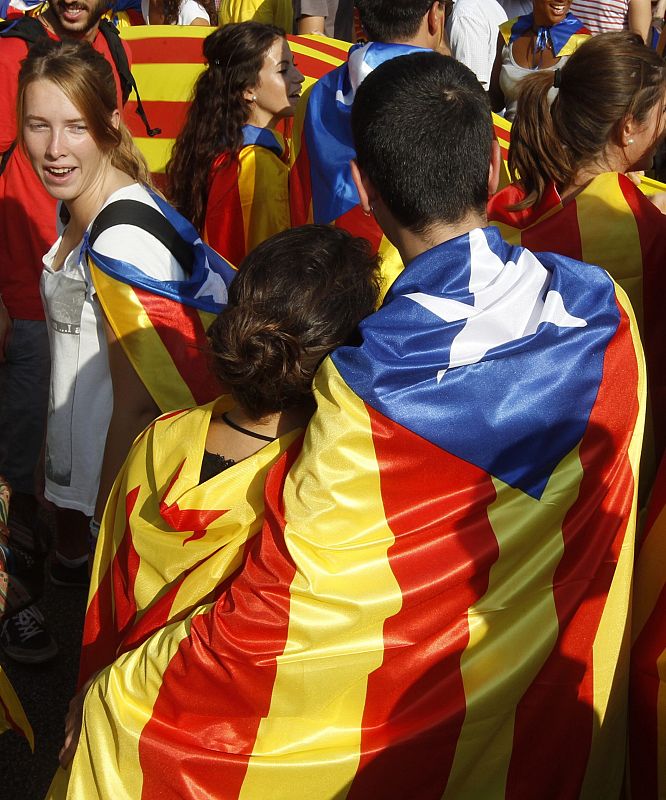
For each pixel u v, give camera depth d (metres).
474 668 1.47
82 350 2.37
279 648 1.38
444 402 1.40
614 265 2.15
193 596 1.50
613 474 1.52
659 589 1.71
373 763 1.45
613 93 2.17
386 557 1.40
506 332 1.46
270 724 1.44
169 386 2.28
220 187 3.27
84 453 2.44
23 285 3.11
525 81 2.31
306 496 1.37
